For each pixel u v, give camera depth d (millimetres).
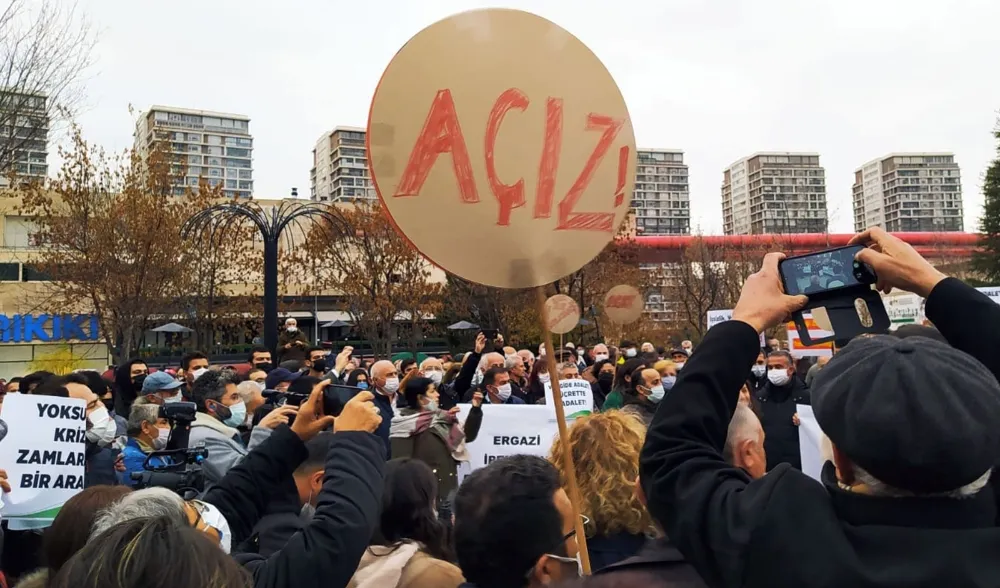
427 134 2557
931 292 1586
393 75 2541
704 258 36125
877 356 1263
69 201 22750
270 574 2129
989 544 1170
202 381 5465
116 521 2023
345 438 2430
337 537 2180
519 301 28641
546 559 2107
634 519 2502
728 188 137000
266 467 2799
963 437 1143
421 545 2816
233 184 138500
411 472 2920
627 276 31188
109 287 22547
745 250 37875
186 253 24203
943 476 1175
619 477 2559
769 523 1266
